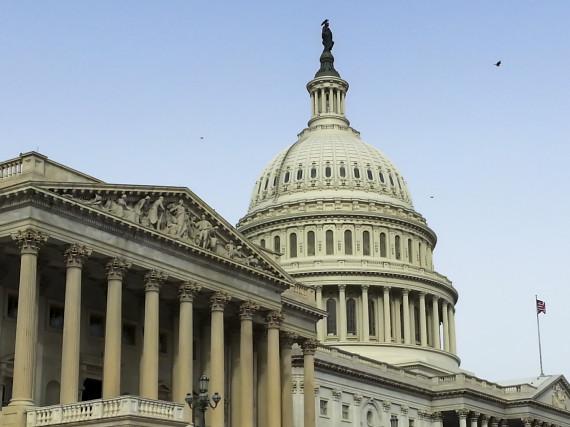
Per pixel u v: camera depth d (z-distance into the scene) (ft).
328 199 619.67
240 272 316.40
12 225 249.55
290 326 351.25
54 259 268.21
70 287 255.91
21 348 240.94
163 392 310.86
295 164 645.10
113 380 261.44
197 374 322.96
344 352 468.34
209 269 304.09
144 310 299.17
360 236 613.11
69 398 247.91
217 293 305.32
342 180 633.20
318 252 607.37
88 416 231.09
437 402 506.89
